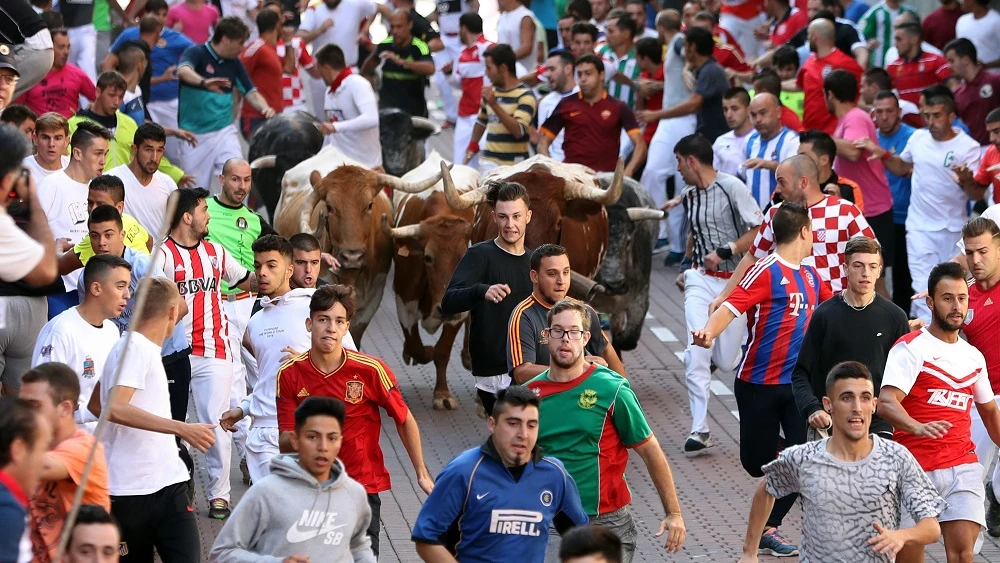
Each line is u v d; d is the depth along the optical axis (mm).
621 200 34062
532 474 17797
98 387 20266
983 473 23266
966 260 25859
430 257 32562
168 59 50219
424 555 17672
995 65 47656
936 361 21844
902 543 18422
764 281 24719
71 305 26609
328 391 21188
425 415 33219
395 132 45281
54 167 28062
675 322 41969
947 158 37094
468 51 53000
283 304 24344
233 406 28438
